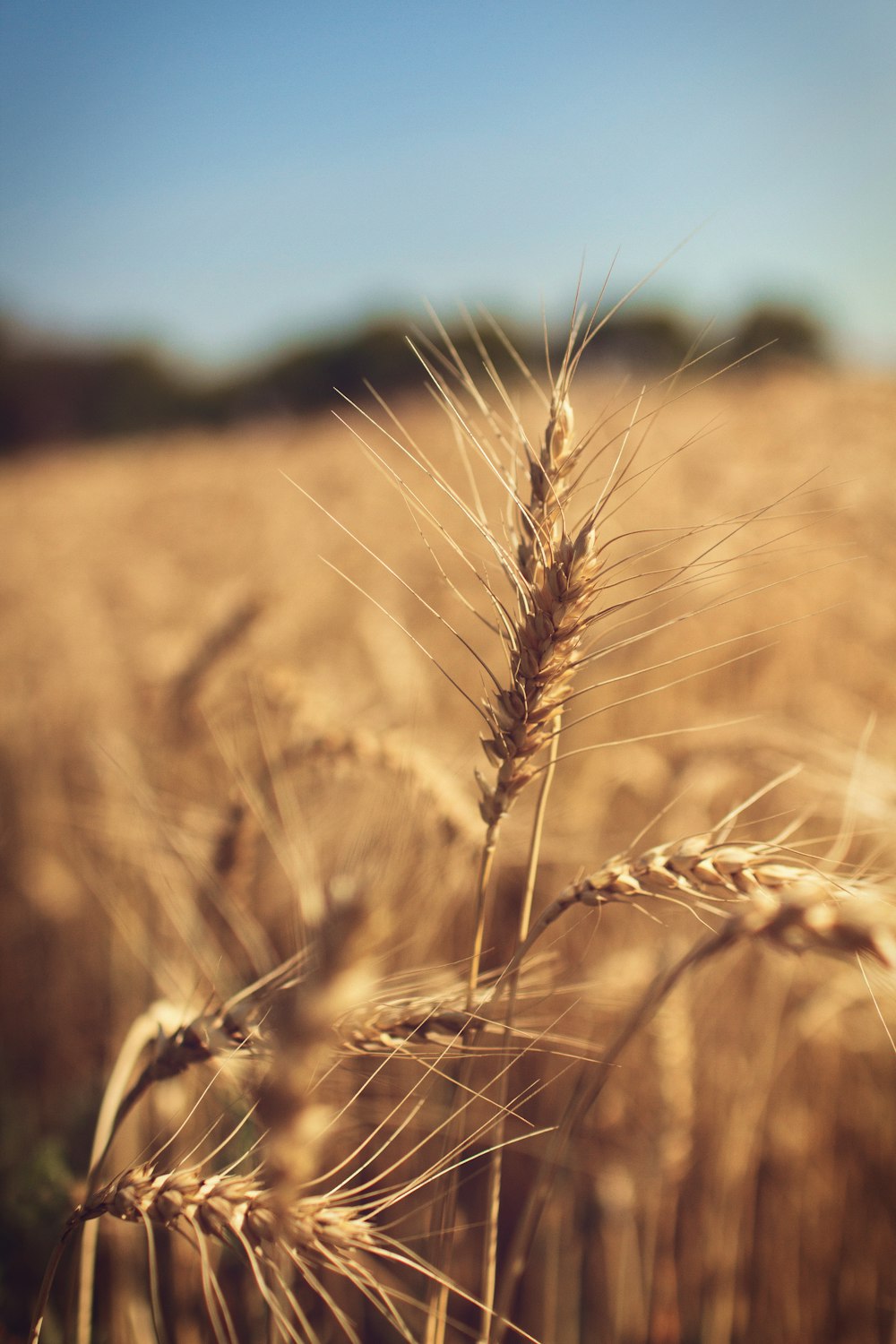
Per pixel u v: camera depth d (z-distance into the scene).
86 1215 0.34
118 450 5.41
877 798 0.52
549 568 0.34
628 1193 0.59
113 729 0.90
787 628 1.06
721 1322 0.62
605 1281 0.66
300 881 0.44
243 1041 0.35
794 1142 0.69
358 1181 0.62
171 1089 0.54
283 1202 0.27
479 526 0.35
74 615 1.44
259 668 0.63
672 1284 0.61
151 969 0.57
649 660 0.95
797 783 0.68
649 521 1.03
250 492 2.49
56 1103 0.73
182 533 2.15
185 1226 0.32
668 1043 0.54
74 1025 0.84
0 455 8.18
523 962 0.39
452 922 0.68
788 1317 0.67
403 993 0.38
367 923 0.27
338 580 1.14
